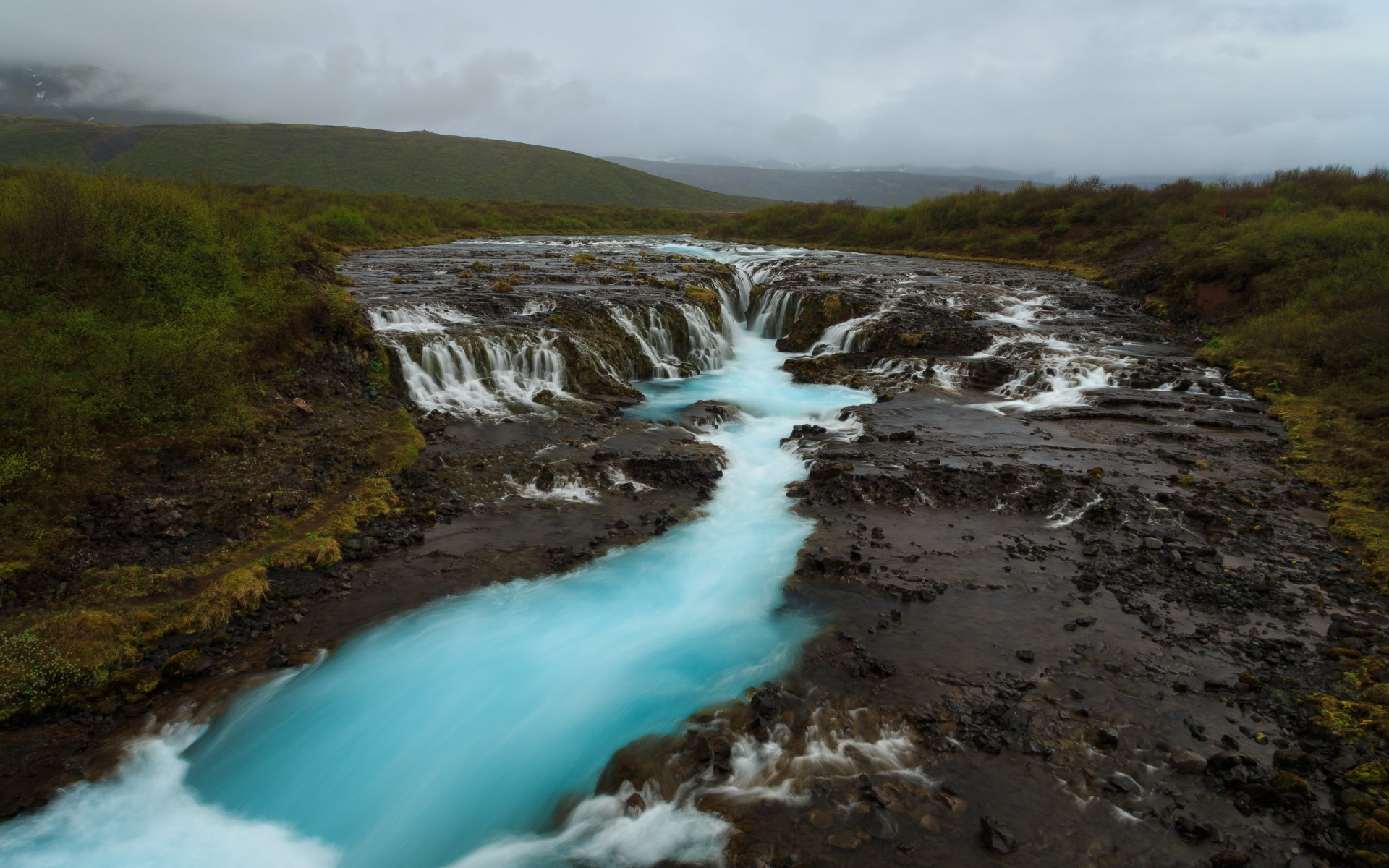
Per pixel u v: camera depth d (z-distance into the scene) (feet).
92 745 28.14
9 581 33.99
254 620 35.68
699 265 133.18
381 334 69.05
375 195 244.42
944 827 23.56
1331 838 22.66
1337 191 145.07
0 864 23.22
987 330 93.61
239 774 27.50
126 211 66.23
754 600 37.93
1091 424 64.18
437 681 32.37
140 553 37.99
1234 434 61.05
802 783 25.63
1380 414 59.77
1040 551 41.91
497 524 46.06
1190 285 106.83
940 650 32.86
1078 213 170.19
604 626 36.42
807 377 81.97
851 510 47.83
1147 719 28.22
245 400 53.26
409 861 24.29
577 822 25.12
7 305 53.47
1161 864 22.08
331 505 45.52
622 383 75.05
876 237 209.87
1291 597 36.63
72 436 42.50
